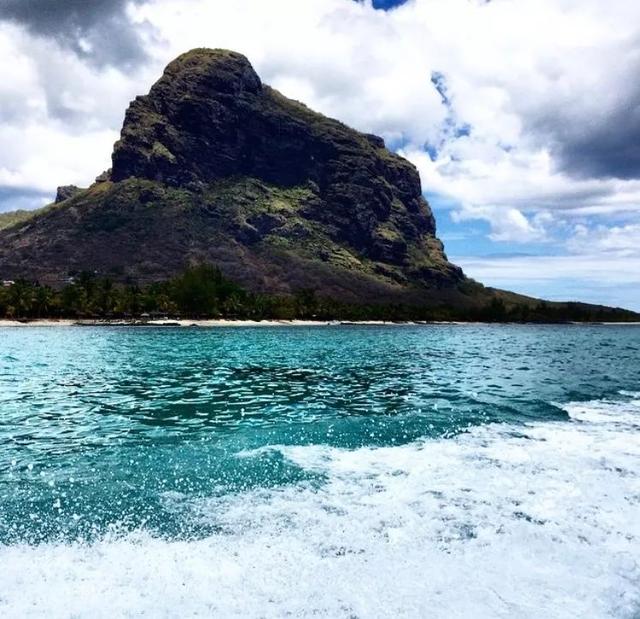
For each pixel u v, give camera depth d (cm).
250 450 1351
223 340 7619
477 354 5441
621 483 1028
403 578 660
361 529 809
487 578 660
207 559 712
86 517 881
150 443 1473
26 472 1184
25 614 579
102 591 631
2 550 747
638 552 732
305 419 1817
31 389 2633
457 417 1819
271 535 792
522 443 1384
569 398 2320
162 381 2948
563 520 842
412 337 9844
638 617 577
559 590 633
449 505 909
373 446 1369
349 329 14138
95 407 2106
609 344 8381
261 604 603
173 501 956
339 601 608
